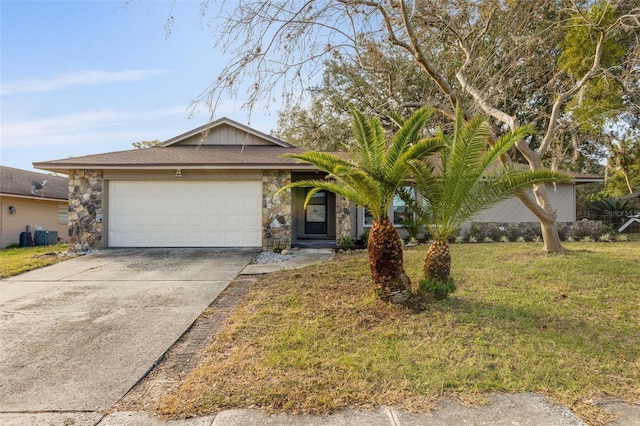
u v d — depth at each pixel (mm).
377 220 5676
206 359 4039
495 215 14273
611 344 4238
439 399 3197
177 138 14062
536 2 7469
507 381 3477
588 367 3746
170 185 11602
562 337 4398
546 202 8984
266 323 4965
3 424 2914
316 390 3316
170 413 3023
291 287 6723
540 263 7840
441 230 5645
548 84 8547
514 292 6027
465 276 7074
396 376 3549
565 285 6320
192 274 8141
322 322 4922
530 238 13203
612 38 8641
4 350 4312
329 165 5449
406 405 3109
